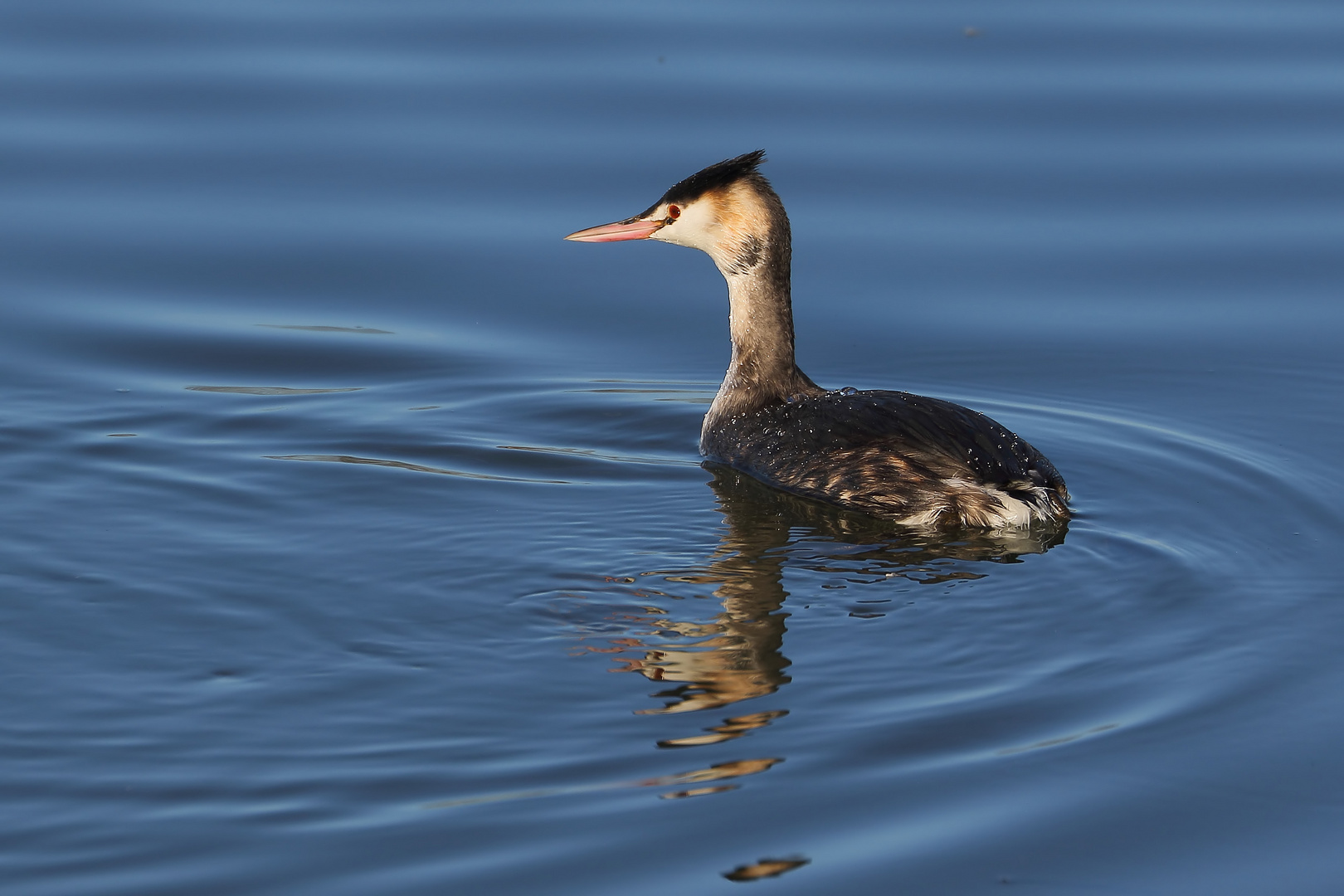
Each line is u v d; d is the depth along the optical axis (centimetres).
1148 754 955
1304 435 1537
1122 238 1962
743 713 999
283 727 980
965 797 908
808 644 1095
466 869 836
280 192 2045
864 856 852
